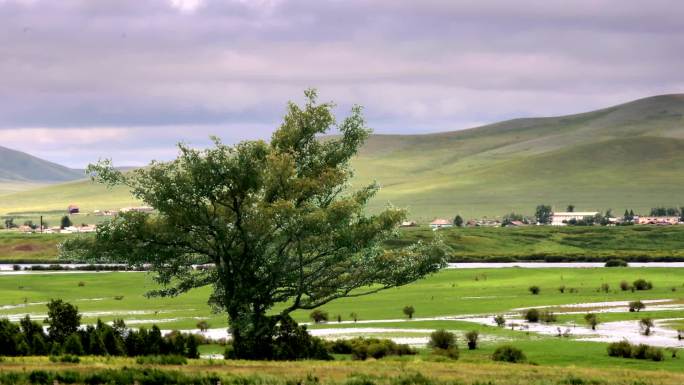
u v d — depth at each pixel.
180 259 89.81
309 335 87.88
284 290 87.88
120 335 80.31
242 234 84.44
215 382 52.53
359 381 52.88
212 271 91.75
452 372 62.97
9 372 52.56
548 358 94.81
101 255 86.75
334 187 90.69
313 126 93.62
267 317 86.56
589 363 90.62
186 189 84.31
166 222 86.06
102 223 86.75
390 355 94.31
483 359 88.81
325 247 85.19
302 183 86.56
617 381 59.88
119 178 86.31
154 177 85.75
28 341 76.06
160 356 66.12
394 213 85.62
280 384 51.50
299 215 82.38
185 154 85.62
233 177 84.69
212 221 85.81
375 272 86.44
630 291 193.75
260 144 88.00
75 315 80.31
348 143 94.81
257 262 86.06
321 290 87.25
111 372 52.94
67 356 63.75
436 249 87.38
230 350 84.00
